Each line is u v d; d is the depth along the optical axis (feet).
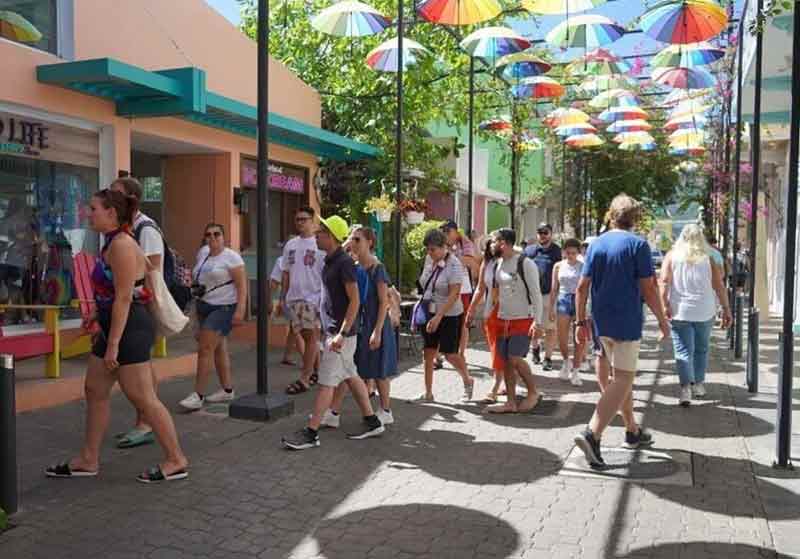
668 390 29.78
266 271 24.09
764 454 20.71
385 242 49.80
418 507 16.60
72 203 29.55
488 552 14.34
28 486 17.25
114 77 26.25
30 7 27.53
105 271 17.21
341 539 14.89
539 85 49.03
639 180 103.50
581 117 62.18
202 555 14.07
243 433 22.13
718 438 22.38
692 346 26.94
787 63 39.83
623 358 18.99
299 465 19.33
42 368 26.81
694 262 26.81
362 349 22.52
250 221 41.98
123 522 15.40
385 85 51.24
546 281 34.47
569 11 30.30
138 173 40.47
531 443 21.72
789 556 14.23
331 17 35.70
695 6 28.66
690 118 60.49
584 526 15.58
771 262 67.05
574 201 106.32
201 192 39.52
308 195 47.67
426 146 53.21
